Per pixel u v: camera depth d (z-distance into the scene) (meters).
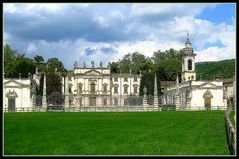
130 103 119.75
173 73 189.50
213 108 116.25
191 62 154.62
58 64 197.25
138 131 36.22
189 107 112.19
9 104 115.56
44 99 103.06
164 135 32.62
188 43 156.88
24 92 116.25
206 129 37.97
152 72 173.25
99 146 25.86
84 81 172.25
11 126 40.66
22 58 164.75
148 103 116.62
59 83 151.00
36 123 45.94
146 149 24.58
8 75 157.62
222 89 127.44
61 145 26.25
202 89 127.12
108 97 162.12
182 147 25.44
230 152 22.16
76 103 136.12
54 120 52.47
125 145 26.38
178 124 45.09
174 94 145.75
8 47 166.50
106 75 173.25
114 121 51.09
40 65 193.50
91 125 43.56
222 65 191.25
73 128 39.19
